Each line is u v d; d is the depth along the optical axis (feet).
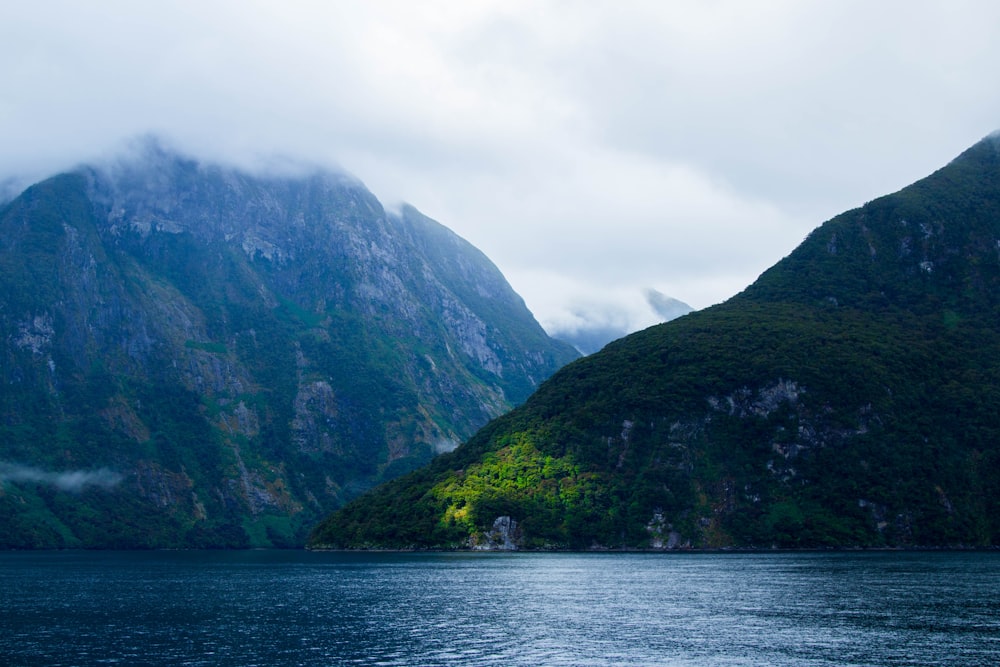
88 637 433.07
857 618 457.68
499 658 375.45
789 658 365.61
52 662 373.81
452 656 380.37
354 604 553.64
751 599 538.06
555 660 369.91
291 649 398.83
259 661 374.02
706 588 604.49
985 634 410.72
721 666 353.92
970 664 351.05
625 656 375.25
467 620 477.36
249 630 451.53
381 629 451.12
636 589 609.83
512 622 469.16
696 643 400.88
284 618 493.77
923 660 358.64
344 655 384.88
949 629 423.64
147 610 533.96
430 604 547.08
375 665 364.38
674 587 617.21
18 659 380.17
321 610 526.98
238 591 649.20
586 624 458.50
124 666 365.40
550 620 473.67
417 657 378.94
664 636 419.54
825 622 447.42
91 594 635.66
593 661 366.63
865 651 376.48
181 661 374.84
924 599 520.42
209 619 491.72
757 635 416.67
